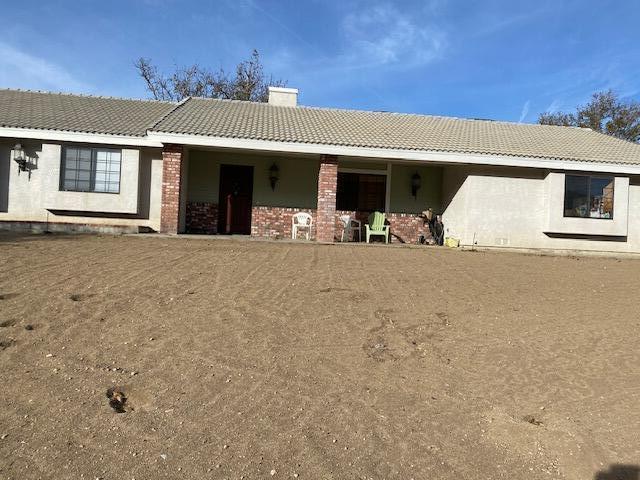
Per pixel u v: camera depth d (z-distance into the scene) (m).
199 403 4.23
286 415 4.11
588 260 13.79
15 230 14.23
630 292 8.85
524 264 11.81
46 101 18.42
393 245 15.23
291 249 12.23
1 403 4.07
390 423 4.09
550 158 15.85
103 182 15.70
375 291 7.80
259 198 17.88
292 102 21.03
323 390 4.57
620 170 16.08
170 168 15.02
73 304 6.35
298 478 3.33
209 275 8.20
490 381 4.95
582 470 3.58
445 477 3.44
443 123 20.12
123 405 4.19
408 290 8.01
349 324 6.25
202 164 17.67
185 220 17.34
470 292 8.16
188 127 15.28
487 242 16.27
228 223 17.83
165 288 7.26
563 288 8.92
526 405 4.50
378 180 18.48
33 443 3.57
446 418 4.21
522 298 8.00
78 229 14.52
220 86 36.59
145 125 16.58
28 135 15.12
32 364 4.77
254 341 5.55
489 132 19.08
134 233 14.71
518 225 16.39
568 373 5.20
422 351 5.60
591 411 4.42
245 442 3.71
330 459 3.56
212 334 5.67
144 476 3.26
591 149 17.50
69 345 5.22
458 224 16.88
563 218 16.12
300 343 5.58
